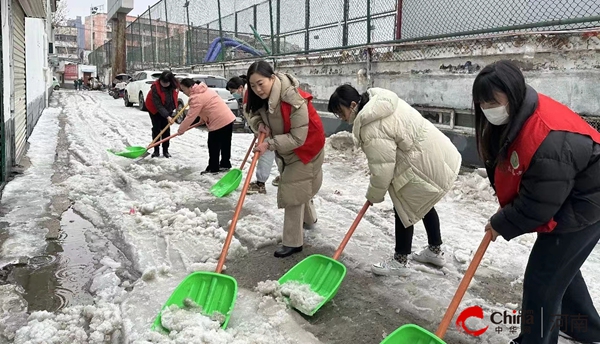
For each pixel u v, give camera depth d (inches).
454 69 264.4
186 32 815.1
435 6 286.5
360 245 156.4
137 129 448.5
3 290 122.1
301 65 414.3
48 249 150.6
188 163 290.4
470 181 221.8
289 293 117.0
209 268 136.1
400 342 93.3
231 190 214.5
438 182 118.9
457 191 218.2
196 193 218.8
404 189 121.0
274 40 511.2
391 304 118.6
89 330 105.2
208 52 695.1
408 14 307.1
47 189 219.3
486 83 72.8
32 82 423.2
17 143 274.2
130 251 149.1
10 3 245.8
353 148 303.9
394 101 114.1
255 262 143.3
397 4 312.8
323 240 159.6
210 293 113.7
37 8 302.8
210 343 95.3
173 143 370.6
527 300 84.6
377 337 104.7
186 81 249.4
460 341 103.3
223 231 162.6
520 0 239.5
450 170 120.1
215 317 105.3
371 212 192.4
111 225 174.1
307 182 141.5
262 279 132.1
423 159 117.3
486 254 148.8
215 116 251.9
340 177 257.6
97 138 387.9
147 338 99.0
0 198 202.8
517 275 135.5
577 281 96.5
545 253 80.9
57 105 735.1
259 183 220.2
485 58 245.4
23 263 139.4
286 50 473.4
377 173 116.0
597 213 76.0
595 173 74.7
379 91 116.8
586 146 72.7
